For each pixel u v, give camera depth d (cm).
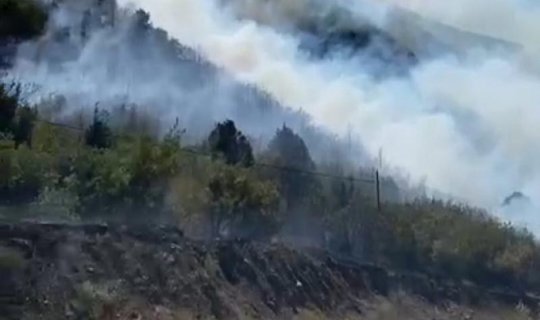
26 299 4725
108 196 6081
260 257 6725
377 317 7244
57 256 5112
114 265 5409
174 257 5897
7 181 5656
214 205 6812
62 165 6088
